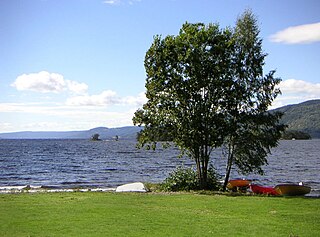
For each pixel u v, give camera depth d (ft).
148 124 109.19
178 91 104.88
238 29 110.73
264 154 108.99
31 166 236.84
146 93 108.37
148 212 68.03
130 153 419.95
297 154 366.22
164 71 105.50
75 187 131.54
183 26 109.81
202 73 104.83
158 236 50.55
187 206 75.72
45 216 63.10
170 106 106.32
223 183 121.90
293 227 56.85
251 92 108.06
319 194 109.91
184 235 51.29
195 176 113.80
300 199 87.20
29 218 61.31
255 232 53.52
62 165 245.86
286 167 223.10
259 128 107.86
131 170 210.18
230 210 71.26
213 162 267.59
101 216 63.52
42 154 383.45
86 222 58.59
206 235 51.44
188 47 105.09
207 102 106.83
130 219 61.31
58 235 50.44
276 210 71.61
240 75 107.24
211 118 106.63
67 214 65.05
